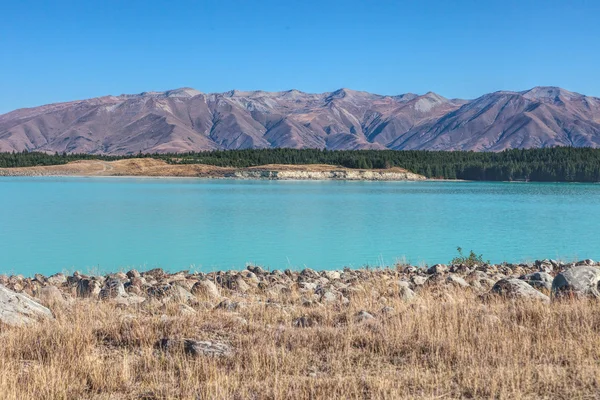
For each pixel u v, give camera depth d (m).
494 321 12.42
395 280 21.58
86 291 19.61
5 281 24.42
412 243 45.28
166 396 9.02
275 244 44.38
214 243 44.66
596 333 11.49
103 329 12.51
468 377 9.45
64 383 9.50
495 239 47.84
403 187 157.38
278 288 19.95
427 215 69.12
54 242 44.88
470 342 11.24
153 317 13.37
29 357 11.09
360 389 9.10
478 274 23.94
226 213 69.62
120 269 32.88
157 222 59.28
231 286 20.89
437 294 16.64
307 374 9.96
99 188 127.81
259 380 9.66
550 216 68.69
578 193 127.81
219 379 9.38
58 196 98.62
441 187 162.00
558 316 12.73
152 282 22.89
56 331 12.07
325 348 11.29
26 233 50.16
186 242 45.00
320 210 75.06
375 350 11.14
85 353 10.79
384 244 44.66
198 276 25.75
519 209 79.62
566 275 15.50
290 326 12.91
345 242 45.53
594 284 15.15
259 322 13.45
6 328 12.77
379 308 14.70
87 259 37.34
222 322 12.96
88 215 65.94
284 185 157.00
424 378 9.50
